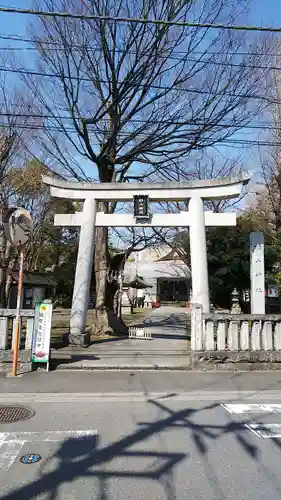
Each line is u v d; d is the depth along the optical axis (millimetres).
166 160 16172
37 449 4117
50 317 8227
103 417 5258
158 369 8430
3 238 12648
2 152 12359
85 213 11586
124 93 13602
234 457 3943
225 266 18672
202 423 5023
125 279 33719
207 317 8625
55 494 3184
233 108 13859
